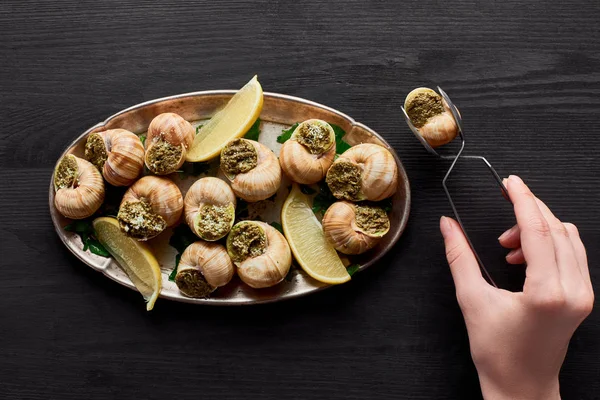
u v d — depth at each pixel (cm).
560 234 44
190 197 46
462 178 49
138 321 49
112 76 50
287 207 47
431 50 49
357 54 49
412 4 49
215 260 45
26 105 50
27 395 49
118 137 46
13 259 49
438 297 49
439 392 49
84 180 46
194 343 49
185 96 47
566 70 49
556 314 42
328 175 46
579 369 48
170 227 47
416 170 49
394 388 49
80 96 50
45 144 50
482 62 49
